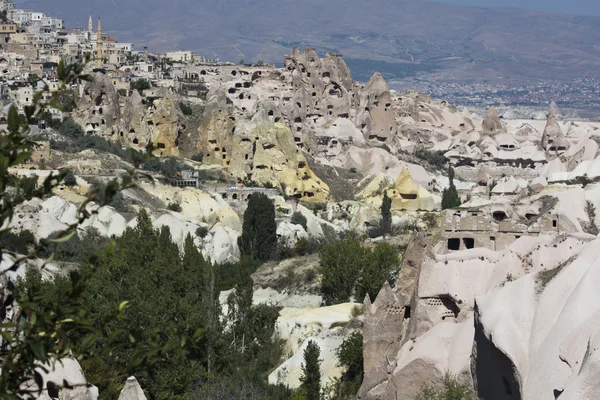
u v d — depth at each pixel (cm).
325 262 18125
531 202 15625
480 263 11600
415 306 11706
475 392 10556
